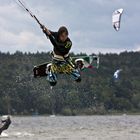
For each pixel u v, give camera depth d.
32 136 97.06
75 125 180.38
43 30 24.81
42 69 26.09
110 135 98.00
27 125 189.50
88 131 119.56
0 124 84.94
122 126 158.00
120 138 88.00
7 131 118.81
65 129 136.25
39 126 173.62
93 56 26.08
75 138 89.62
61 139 87.38
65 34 24.81
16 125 190.12
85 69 25.95
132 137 90.44
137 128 135.50
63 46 24.92
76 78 25.47
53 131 122.19
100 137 91.56
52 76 25.39
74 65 25.47
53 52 25.27
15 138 90.50
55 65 25.34
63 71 25.50
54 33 24.98
